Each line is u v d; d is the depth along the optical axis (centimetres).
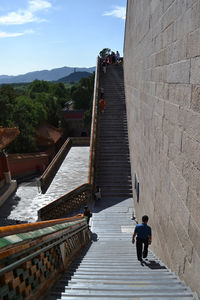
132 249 693
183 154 337
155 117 534
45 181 1734
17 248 227
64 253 429
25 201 1546
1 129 1587
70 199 1253
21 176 2389
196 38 273
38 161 2655
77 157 2320
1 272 192
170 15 384
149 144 626
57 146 3891
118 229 956
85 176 1853
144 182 736
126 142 1463
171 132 398
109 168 1334
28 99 3916
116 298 274
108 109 1681
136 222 1000
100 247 729
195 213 294
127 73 1491
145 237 514
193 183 299
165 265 455
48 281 317
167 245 444
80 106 5481
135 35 952
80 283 338
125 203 1171
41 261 299
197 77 275
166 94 425
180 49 336
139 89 834
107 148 1438
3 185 1712
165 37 421
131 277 369
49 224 359
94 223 1010
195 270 296
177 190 370
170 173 411
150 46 580
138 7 839
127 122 1518
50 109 4734
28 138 2909
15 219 1315
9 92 3706
